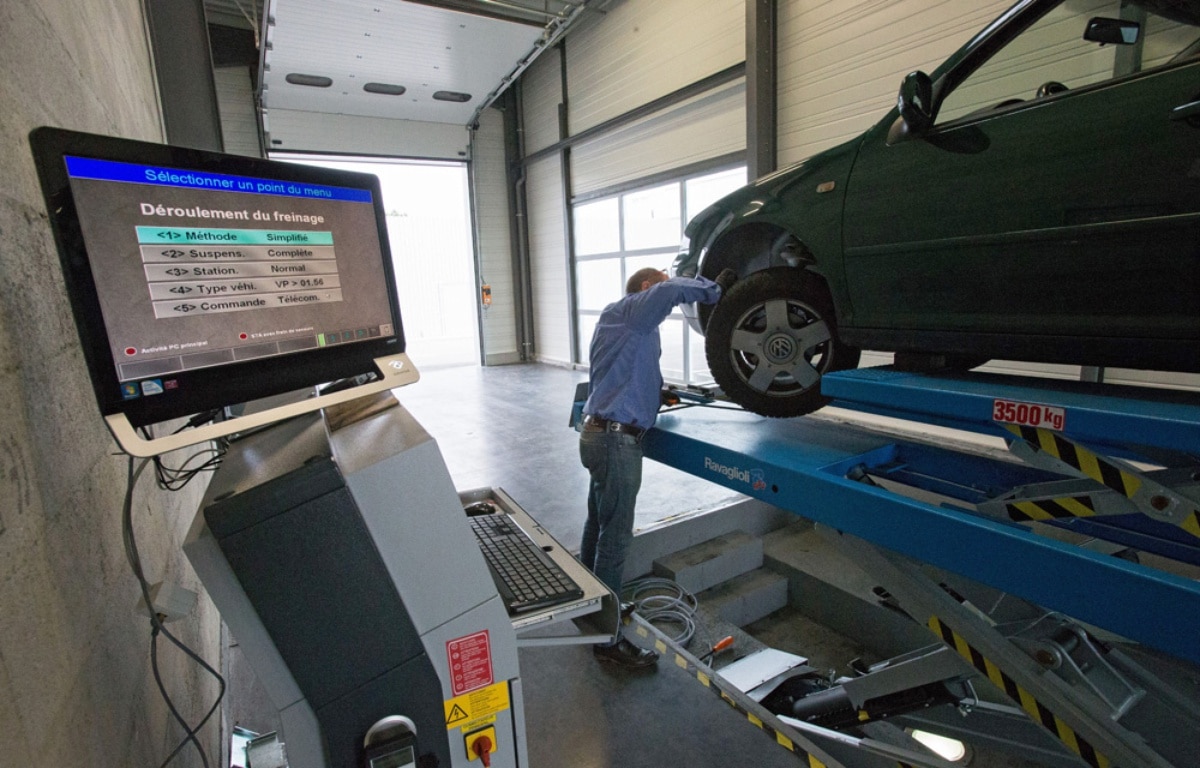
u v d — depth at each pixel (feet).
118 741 2.78
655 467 14.33
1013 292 5.22
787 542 11.78
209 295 2.62
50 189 2.13
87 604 2.67
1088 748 4.43
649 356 7.39
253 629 2.39
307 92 24.98
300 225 3.02
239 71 25.16
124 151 2.35
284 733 2.53
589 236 27.17
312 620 2.35
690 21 19.57
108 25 5.59
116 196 2.32
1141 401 4.40
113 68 5.59
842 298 6.54
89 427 3.11
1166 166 4.28
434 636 2.62
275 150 27.02
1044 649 4.65
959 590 5.69
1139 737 4.25
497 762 2.91
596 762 5.97
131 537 2.62
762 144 16.29
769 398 7.25
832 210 6.44
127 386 2.31
